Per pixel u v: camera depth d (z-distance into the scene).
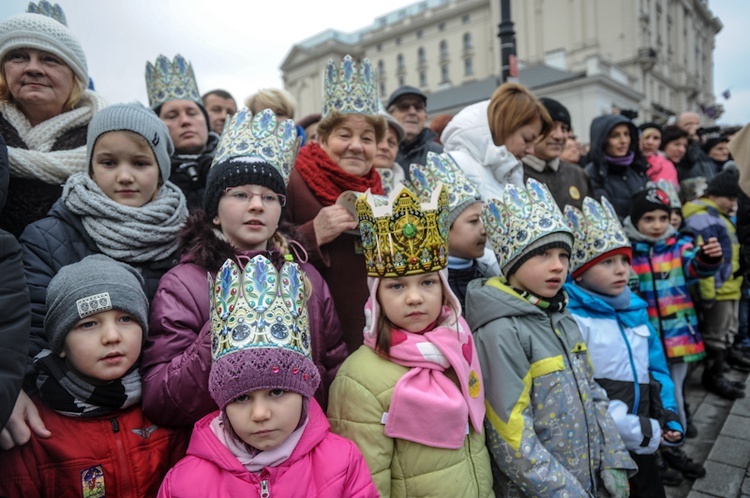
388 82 55.75
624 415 1.87
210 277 1.35
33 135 1.81
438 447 1.39
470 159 2.44
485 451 1.54
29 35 1.77
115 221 1.54
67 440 1.25
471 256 1.99
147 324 1.38
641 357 2.02
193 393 1.31
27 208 1.73
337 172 2.11
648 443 1.84
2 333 1.04
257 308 1.24
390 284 1.49
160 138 1.66
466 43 48.78
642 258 2.97
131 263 1.57
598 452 1.69
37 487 1.23
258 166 1.55
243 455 1.23
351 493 1.27
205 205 1.62
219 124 4.02
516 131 2.48
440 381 1.45
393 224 1.45
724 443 2.84
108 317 1.28
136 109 1.61
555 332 1.70
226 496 1.19
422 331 1.50
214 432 1.27
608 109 25.36
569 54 39.59
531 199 1.74
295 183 2.18
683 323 2.88
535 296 1.70
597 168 3.50
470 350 1.55
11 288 1.08
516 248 1.70
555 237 1.66
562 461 1.61
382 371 1.45
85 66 1.96
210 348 1.32
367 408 1.42
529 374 1.62
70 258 1.50
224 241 1.54
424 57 52.34
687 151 5.42
